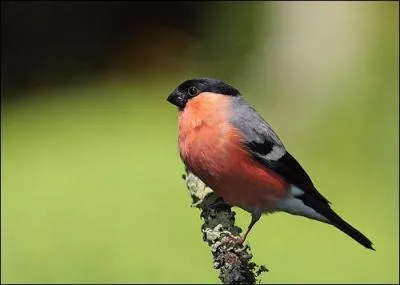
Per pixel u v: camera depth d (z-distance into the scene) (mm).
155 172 14328
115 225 12719
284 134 16703
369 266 11227
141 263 11703
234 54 20469
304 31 16906
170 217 12812
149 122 16859
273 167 7547
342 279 11016
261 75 17953
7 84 21719
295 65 17094
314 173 14742
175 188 13695
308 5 16672
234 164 7461
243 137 7461
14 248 12344
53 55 22453
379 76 15844
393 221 12531
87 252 12047
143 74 21781
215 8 21625
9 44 22188
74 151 15656
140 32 23031
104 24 23062
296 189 7676
